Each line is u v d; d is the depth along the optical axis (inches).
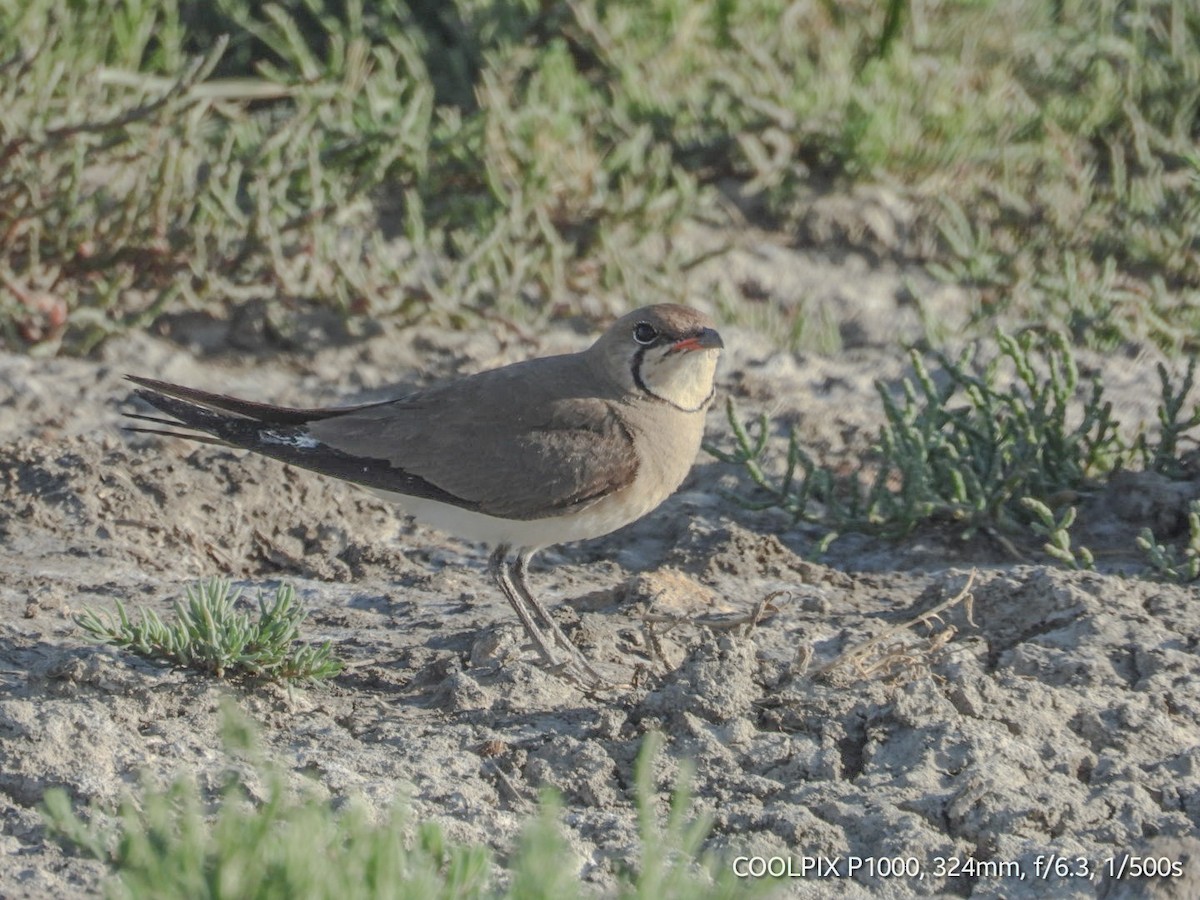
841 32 743.7
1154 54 725.3
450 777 339.0
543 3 720.3
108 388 552.7
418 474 403.2
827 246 690.2
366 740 354.6
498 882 296.7
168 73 681.0
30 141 579.8
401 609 435.8
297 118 629.0
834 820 324.5
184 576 454.9
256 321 608.1
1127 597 412.2
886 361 616.1
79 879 295.4
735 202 703.1
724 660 366.6
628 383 412.2
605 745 350.6
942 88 725.3
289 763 341.1
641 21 722.8
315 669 375.2
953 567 469.1
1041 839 317.4
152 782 306.0
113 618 411.8
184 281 599.8
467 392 411.5
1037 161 708.0
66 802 291.7
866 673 376.8
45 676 370.3
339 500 495.2
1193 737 356.2
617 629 418.3
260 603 392.5
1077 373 586.9
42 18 642.2
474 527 408.8
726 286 653.3
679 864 281.1
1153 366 606.5
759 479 497.4
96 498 477.1
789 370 599.8
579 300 642.8
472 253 631.2
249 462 499.5
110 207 604.1
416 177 674.8
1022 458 487.5
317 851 271.9
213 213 611.8
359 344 606.2
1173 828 319.3
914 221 695.7
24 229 585.0
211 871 264.2
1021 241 690.2
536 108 671.8
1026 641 398.0
